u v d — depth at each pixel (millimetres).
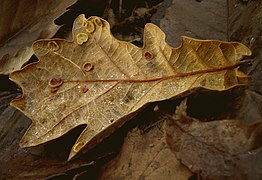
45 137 216
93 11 259
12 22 250
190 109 213
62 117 218
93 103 217
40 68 225
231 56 212
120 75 219
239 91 211
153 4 260
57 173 216
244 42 226
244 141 195
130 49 221
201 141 199
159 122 216
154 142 212
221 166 194
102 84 219
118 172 212
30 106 221
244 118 206
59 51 226
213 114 211
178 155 200
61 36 250
